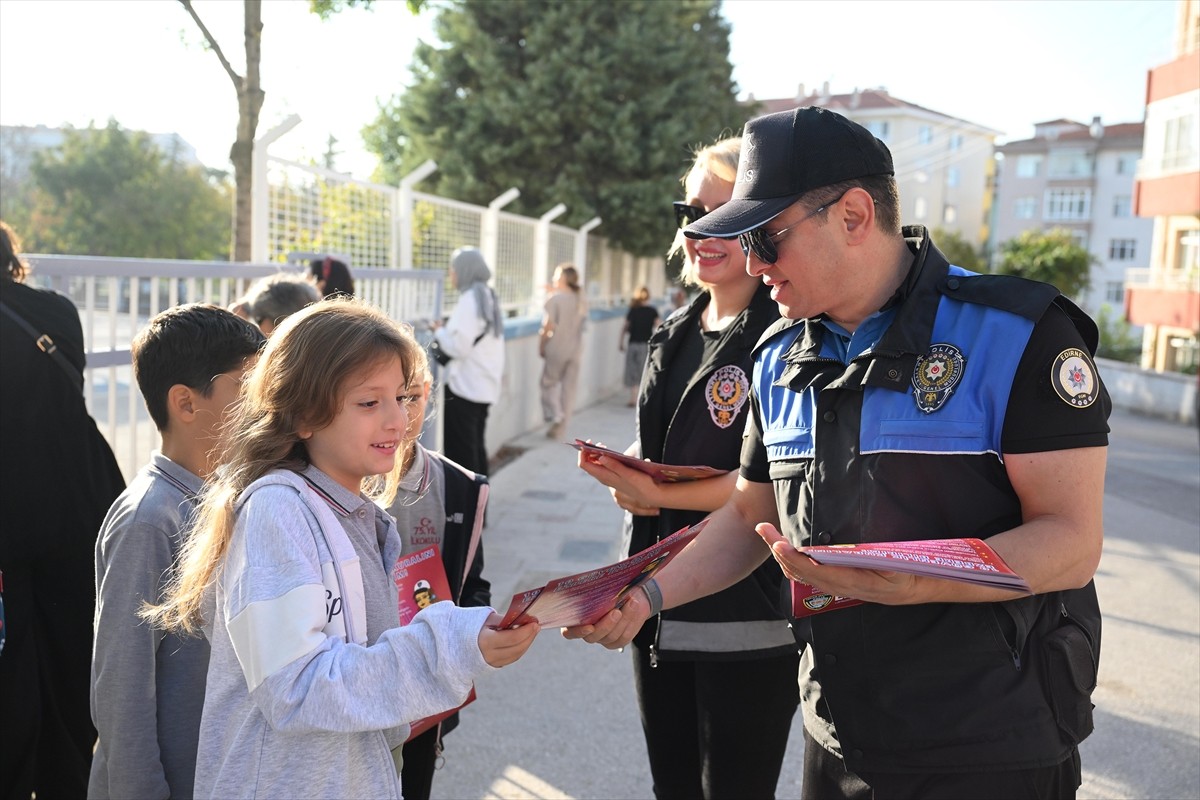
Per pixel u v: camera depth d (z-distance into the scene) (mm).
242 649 1486
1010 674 1646
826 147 1699
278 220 6320
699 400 2543
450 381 7059
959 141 66500
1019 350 1601
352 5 6363
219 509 1626
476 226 10180
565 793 3490
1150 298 26609
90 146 44031
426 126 21438
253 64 6078
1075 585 1596
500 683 4477
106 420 3863
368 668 1470
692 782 2676
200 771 1579
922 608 1684
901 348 1669
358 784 1560
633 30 20562
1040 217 64250
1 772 2566
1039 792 1649
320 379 1601
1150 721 4168
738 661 2426
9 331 2582
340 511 1637
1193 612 5777
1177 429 18734
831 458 1748
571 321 11227
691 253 2596
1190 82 24359
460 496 2480
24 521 2578
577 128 20734
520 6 21047
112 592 1966
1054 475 1575
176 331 2127
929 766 1675
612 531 7188
